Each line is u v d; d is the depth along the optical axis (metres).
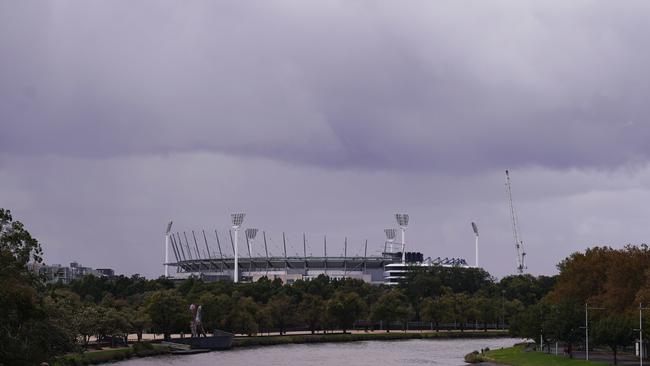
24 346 144.50
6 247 143.62
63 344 171.50
